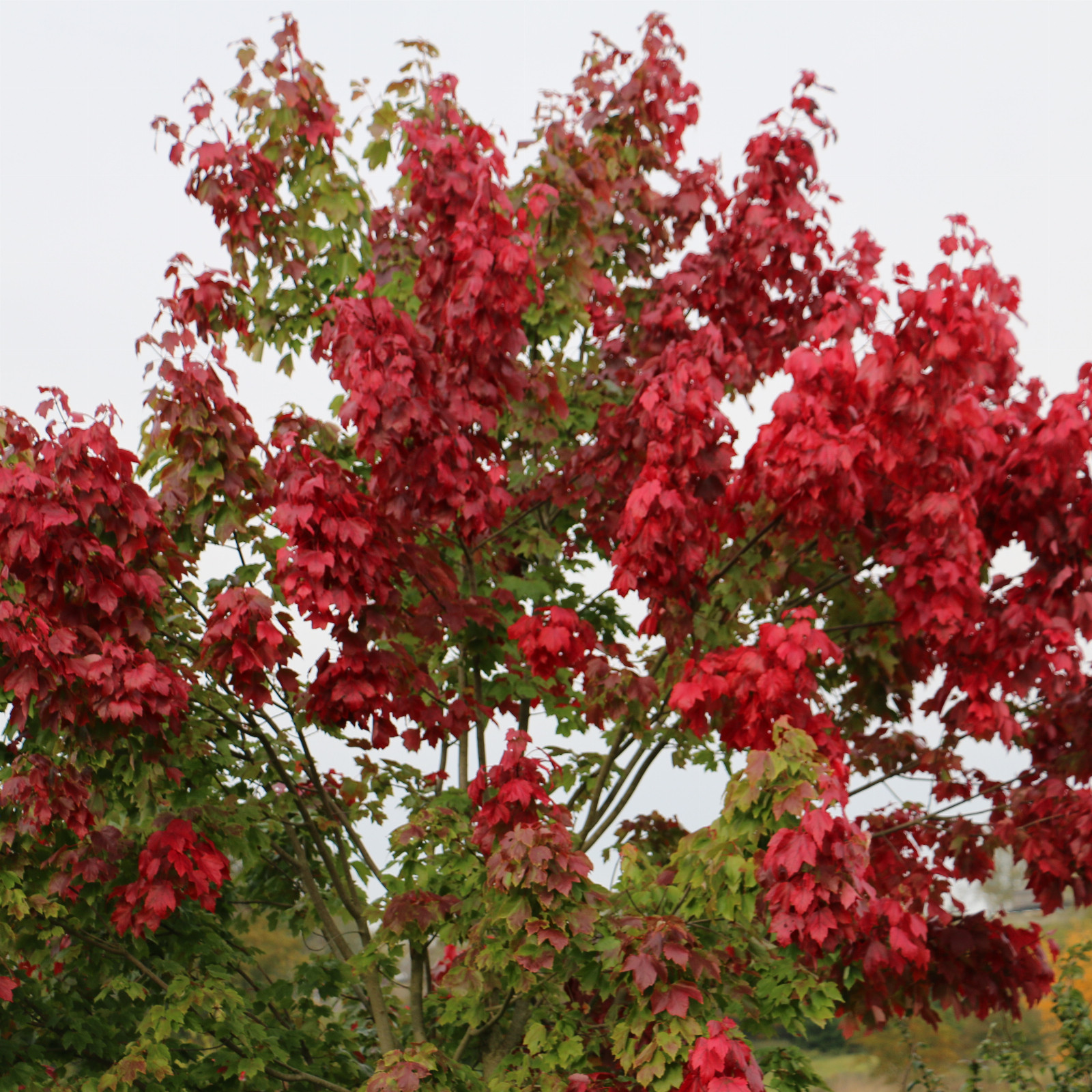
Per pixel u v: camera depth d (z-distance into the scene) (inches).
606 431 264.4
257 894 299.3
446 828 233.5
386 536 231.8
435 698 255.0
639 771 268.8
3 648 207.6
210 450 230.2
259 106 299.4
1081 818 241.4
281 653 224.5
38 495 207.6
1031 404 256.8
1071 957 360.8
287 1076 250.8
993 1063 362.9
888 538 239.8
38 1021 247.6
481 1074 247.3
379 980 273.1
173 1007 226.2
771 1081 234.7
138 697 208.5
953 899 261.6
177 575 237.1
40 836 228.4
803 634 212.1
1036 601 248.2
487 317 235.6
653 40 312.8
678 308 277.7
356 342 224.8
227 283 250.4
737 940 220.4
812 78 270.5
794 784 185.9
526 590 282.5
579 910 196.7
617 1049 200.4
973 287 228.5
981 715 244.2
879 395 220.1
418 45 306.8
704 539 229.8
